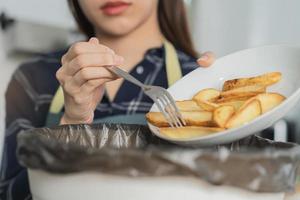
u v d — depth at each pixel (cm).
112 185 33
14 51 123
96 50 57
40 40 125
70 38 126
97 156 32
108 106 86
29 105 99
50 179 35
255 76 52
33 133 40
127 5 83
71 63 58
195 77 56
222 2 137
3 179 87
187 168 32
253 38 135
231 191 34
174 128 46
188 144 43
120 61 56
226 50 139
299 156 37
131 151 32
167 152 32
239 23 136
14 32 122
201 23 140
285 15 132
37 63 104
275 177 34
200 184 33
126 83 88
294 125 106
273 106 44
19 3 121
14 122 97
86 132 48
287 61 52
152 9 90
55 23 125
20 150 36
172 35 99
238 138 43
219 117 44
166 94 48
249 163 33
